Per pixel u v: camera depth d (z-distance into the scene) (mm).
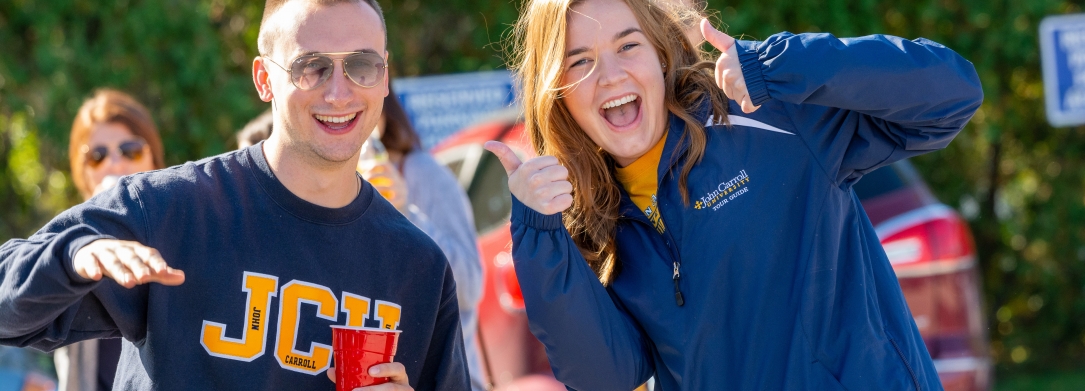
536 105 2969
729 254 2732
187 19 7117
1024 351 9414
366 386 2408
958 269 4836
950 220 4895
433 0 8148
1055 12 7988
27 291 2199
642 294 2861
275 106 2574
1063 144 9164
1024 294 9469
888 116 2604
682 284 2789
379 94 2594
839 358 2680
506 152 2820
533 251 2738
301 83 2508
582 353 2779
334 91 2510
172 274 2051
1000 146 9367
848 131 2742
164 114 7184
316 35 2516
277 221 2553
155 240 2441
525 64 3012
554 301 2734
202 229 2500
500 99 6609
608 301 2838
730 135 2789
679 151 2791
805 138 2746
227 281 2486
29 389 5402
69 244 2207
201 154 7301
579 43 2816
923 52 2531
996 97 8172
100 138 4098
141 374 2459
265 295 2506
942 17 8039
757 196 2742
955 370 4754
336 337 2428
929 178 9180
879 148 2746
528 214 2744
